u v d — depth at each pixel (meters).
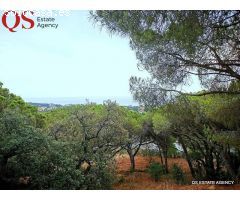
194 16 6.29
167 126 16.19
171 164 26.58
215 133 11.30
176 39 6.73
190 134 16.70
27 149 10.73
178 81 8.27
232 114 9.95
